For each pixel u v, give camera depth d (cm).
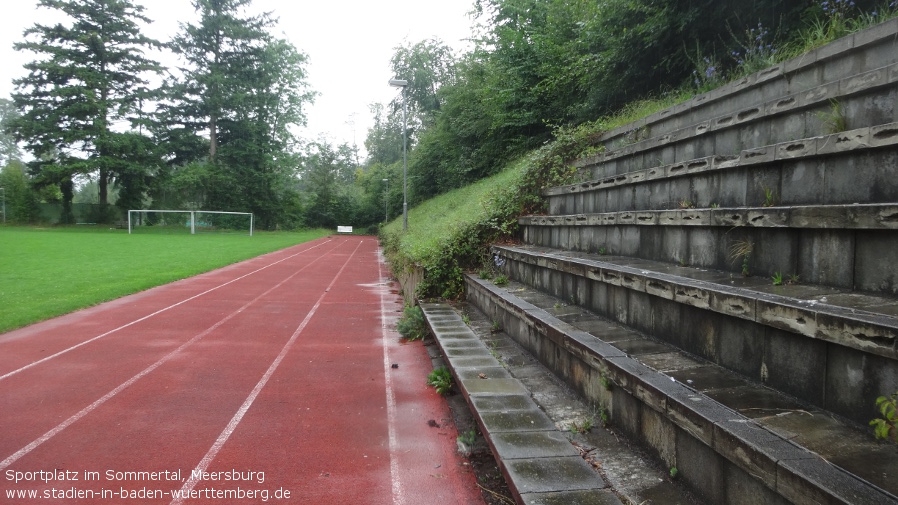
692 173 483
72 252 2145
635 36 943
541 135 1620
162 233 4212
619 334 405
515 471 282
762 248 351
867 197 303
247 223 4969
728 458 219
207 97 4619
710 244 408
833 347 233
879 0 536
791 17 703
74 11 4194
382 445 410
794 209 314
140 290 1260
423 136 3319
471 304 852
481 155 2147
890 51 383
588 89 1260
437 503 324
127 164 4262
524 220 912
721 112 595
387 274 1767
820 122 398
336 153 6612
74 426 443
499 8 2034
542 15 1733
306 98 5669
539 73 1557
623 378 315
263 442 414
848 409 225
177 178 4488
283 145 5459
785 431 218
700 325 332
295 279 1569
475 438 416
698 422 240
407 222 2348
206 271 1705
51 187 4747
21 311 927
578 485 267
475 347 563
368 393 537
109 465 373
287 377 591
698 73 849
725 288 312
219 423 453
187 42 4622
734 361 301
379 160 6888
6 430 434
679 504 250
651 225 501
